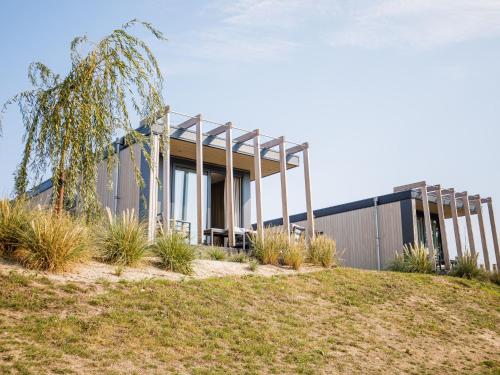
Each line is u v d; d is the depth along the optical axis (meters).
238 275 8.23
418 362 6.10
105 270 6.93
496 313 9.17
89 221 7.71
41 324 4.84
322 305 7.60
